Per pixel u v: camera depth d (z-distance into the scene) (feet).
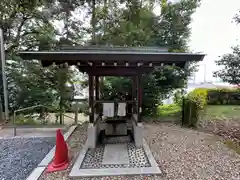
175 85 25.21
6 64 24.02
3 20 23.68
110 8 25.93
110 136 15.69
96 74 13.28
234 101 35.27
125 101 14.30
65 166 10.39
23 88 23.57
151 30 25.20
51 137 16.71
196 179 8.96
